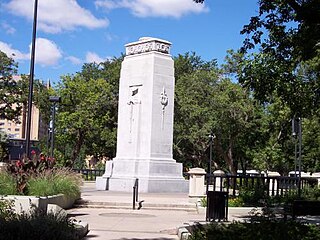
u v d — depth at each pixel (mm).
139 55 30969
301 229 10797
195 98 53531
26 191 17141
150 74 30031
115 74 61938
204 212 19547
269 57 17219
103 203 20922
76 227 11906
